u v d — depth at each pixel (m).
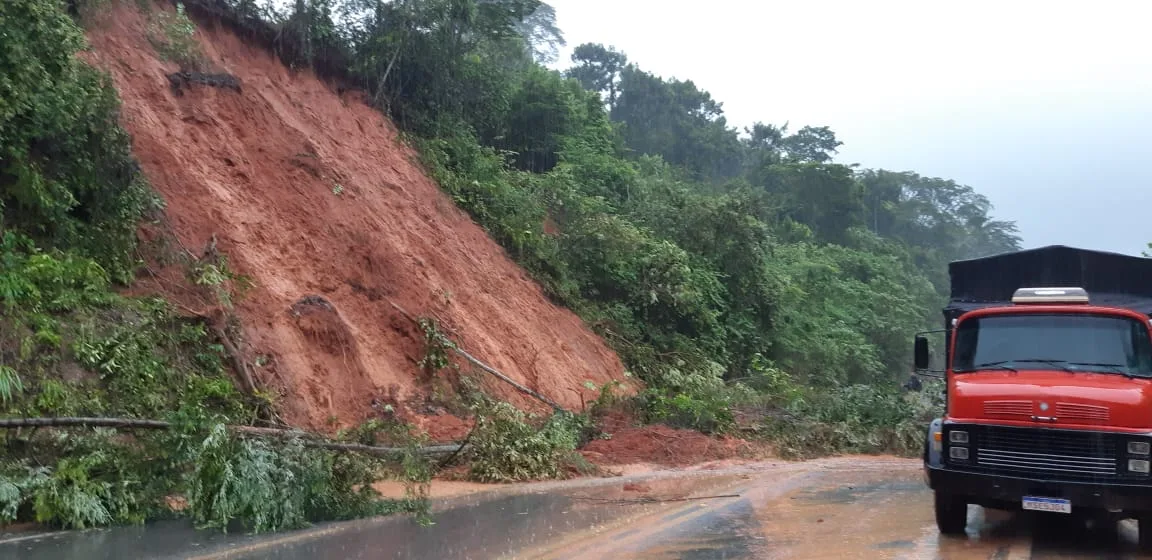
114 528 8.44
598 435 16.89
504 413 13.72
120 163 12.59
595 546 8.38
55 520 8.34
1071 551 8.46
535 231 23.89
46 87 11.17
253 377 12.77
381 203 19.14
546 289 22.88
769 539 8.76
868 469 15.46
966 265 12.70
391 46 22.34
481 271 20.59
